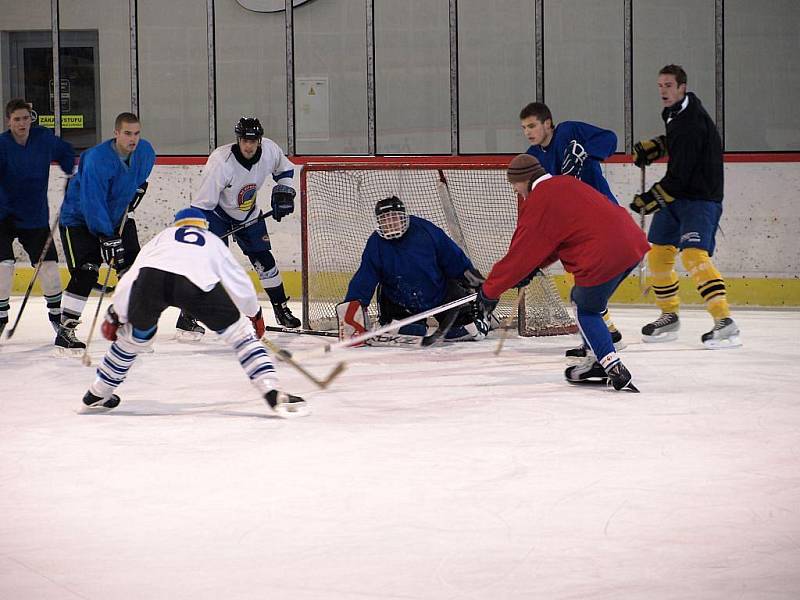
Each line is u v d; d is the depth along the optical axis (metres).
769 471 13.04
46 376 19.95
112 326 15.80
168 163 32.28
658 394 17.70
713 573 9.76
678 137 22.08
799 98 30.52
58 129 34.59
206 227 16.06
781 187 29.39
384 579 9.68
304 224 25.59
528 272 17.50
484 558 10.16
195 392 18.27
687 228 22.45
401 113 32.81
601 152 20.59
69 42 34.31
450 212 25.47
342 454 13.95
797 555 10.20
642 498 11.97
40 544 10.70
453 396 17.69
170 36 33.59
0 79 34.69
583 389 18.23
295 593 9.41
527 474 12.95
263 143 24.42
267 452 14.08
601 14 31.38
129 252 24.05
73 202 22.20
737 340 22.61
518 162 17.61
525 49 31.91
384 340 23.17
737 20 30.59
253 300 15.99
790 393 17.73
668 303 23.41
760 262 29.70
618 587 9.45
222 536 10.85
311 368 20.45
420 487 12.45
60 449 14.36
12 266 23.48
